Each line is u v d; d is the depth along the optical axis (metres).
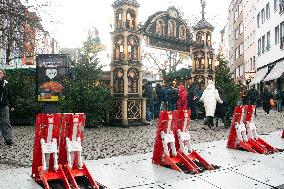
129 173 6.27
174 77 24.81
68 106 14.95
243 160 7.43
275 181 5.95
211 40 21.92
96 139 10.90
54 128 5.49
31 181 5.58
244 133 8.63
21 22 22.36
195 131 13.08
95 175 6.13
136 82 16.11
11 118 16.62
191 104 19.09
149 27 16.83
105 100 15.48
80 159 5.61
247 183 5.80
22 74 18.09
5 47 24.30
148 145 9.59
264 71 38.62
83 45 16.22
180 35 18.95
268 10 37.81
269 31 37.38
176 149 6.98
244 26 54.66
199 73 21.66
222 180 5.93
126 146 9.41
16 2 21.73
